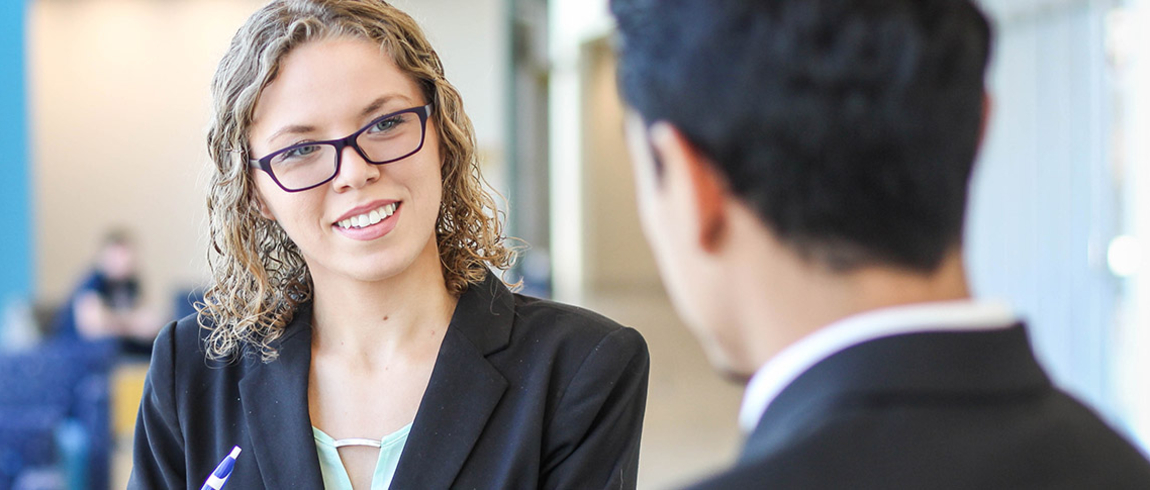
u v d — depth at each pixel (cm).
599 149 1508
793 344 48
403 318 115
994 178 448
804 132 44
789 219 45
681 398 616
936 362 45
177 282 927
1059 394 50
